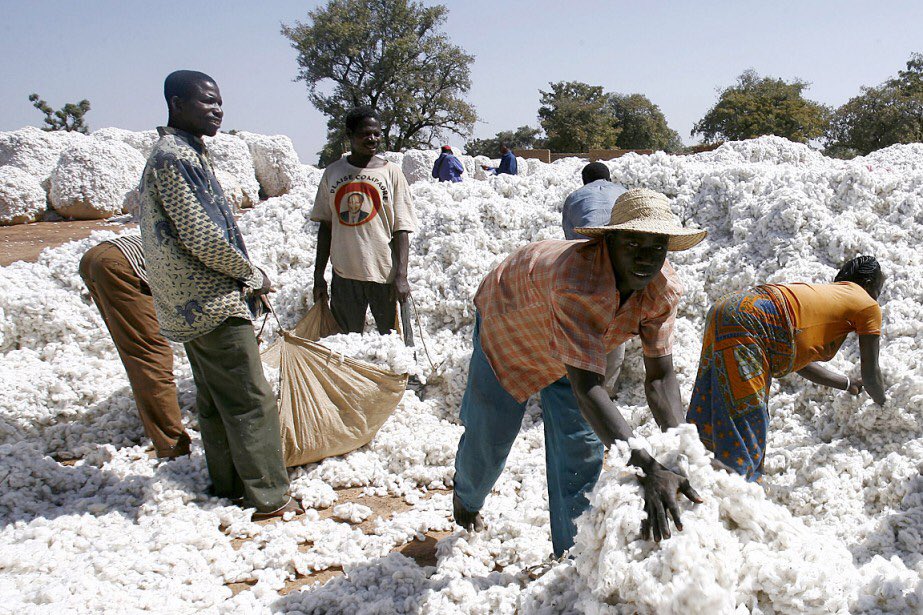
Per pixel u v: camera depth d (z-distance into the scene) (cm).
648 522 218
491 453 321
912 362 419
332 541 363
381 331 570
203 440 407
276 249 700
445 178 1302
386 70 5084
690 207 645
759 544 223
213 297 371
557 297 247
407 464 454
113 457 453
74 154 1364
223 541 363
